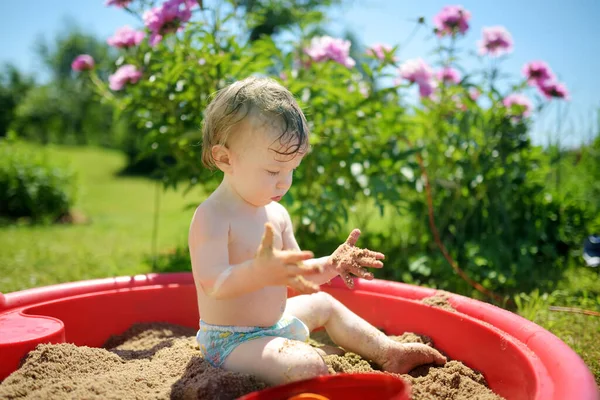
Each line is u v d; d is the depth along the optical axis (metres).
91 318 2.14
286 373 1.46
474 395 1.59
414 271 3.49
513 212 3.76
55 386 1.45
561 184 4.77
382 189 3.41
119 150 21.20
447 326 1.95
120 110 3.48
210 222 1.58
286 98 1.56
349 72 3.42
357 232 1.59
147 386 1.50
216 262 1.54
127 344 2.12
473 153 3.68
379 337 1.81
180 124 3.31
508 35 3.62
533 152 3.89
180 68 2.96
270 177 1.54
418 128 3.85
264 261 1.26
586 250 3.72
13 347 1.62
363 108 3.38
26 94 26.86
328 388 1.27
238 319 1.62
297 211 3.42
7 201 7.26
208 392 1.39
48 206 7.20
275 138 1.49
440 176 3.79
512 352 1.61
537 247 3.81
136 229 6.30
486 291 3.12
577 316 2.64
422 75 3.38
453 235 3.76
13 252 4.63
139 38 3.29
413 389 1.62
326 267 1.54
